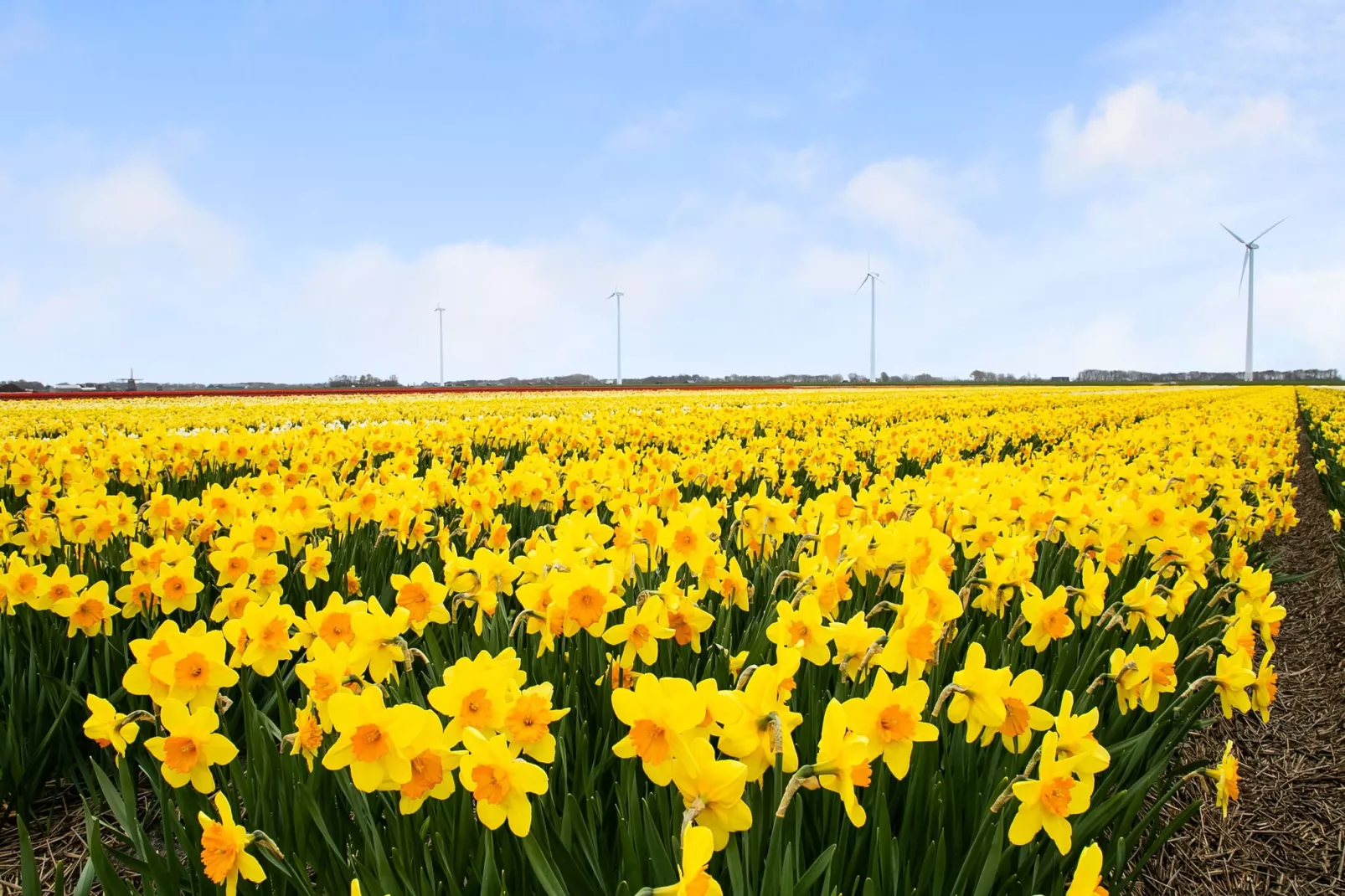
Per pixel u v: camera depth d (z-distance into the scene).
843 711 1.58
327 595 3.95
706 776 1.44
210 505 4.22
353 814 2.35
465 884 1.97
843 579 2.76
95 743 3.28
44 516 4.68
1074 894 1.54
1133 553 3.81
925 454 9.29
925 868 1.94
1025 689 1.88
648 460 6.42
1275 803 3.67
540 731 1.67
